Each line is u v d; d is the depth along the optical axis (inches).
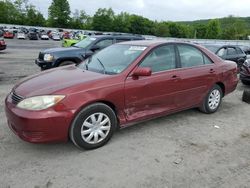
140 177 125.2
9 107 140.9
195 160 142.2
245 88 330.6
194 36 3949.3
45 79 154.9
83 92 140.4
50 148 149.9
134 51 175.8
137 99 161.5
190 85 191.0
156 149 152.8
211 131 181.9
